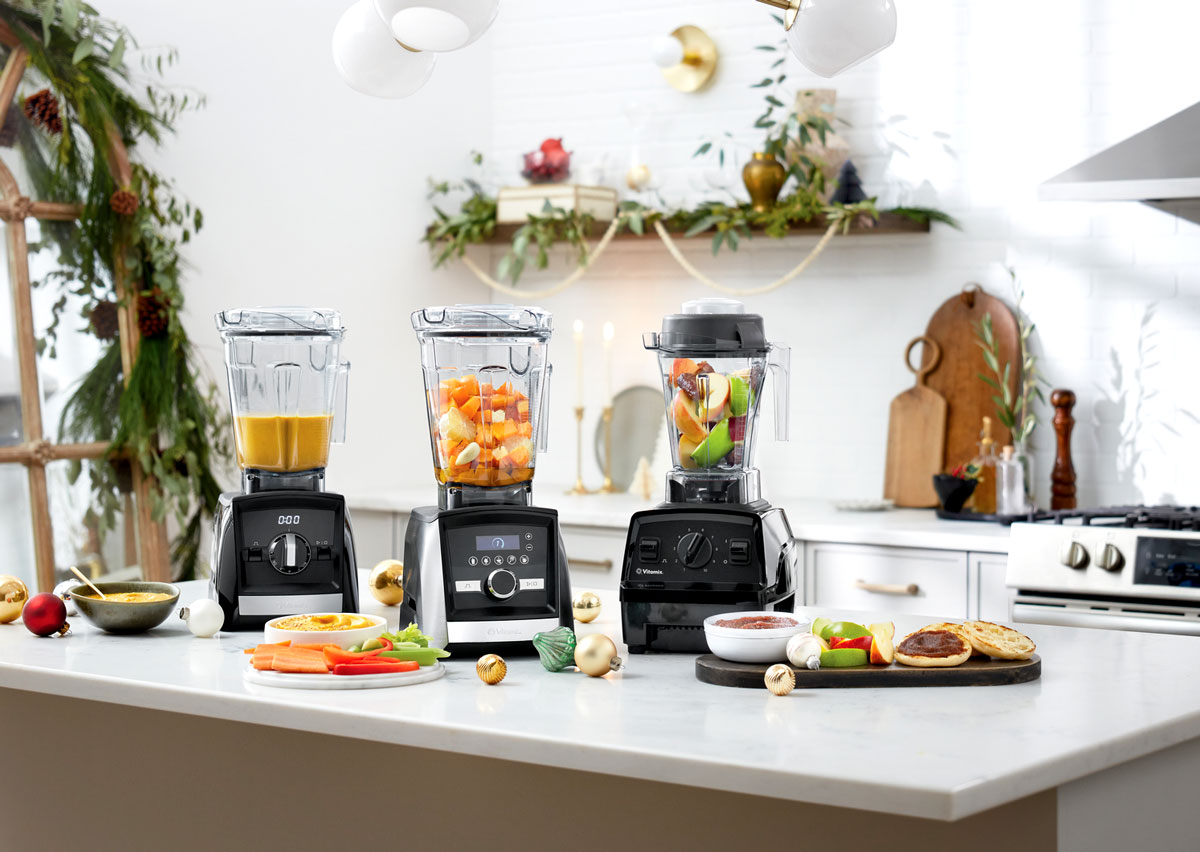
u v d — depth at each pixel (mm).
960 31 3855
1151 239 3609
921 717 1444
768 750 1302
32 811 2254
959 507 3510
